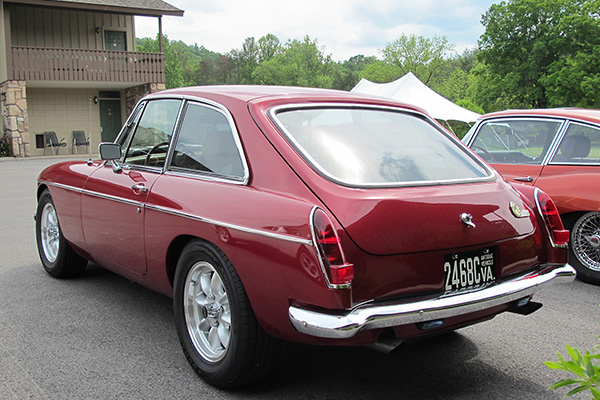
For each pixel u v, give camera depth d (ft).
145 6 89.35
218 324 10.16
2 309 14.16
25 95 82.43
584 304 15.29
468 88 221.25
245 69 420.36
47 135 90.68
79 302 14.73
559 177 17.78
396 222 8.61
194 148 11.21
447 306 8.57
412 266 8.68
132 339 12.23
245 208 9.23
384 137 10.62
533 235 10.29
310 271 8.14
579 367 5.60
